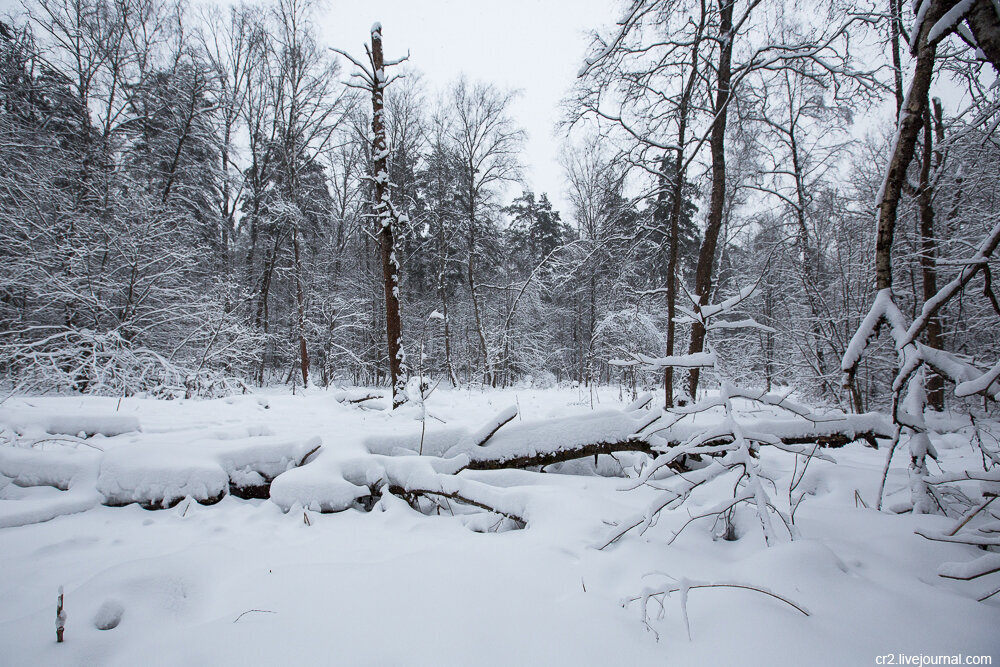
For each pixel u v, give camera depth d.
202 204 17.12
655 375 12.51
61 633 1.82
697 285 8.05
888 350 8.27
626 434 4.23
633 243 10.34
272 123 18.38
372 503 3.67
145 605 2.08
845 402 8.96
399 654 1.68
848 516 2.95
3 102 12.10
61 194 11.49
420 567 2.30
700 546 2.63
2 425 4.16
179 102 15.70
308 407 7.41
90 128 13.52
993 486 3.06
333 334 17.69
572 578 2.23
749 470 2.61
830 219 9.28
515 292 22.64
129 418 4.64
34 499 3.30
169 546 2.77
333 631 1.81
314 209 18.97
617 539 2.63
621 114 8.59
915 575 2.25
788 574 2.05
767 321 11.52
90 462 3.62
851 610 1.86
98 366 9.21
